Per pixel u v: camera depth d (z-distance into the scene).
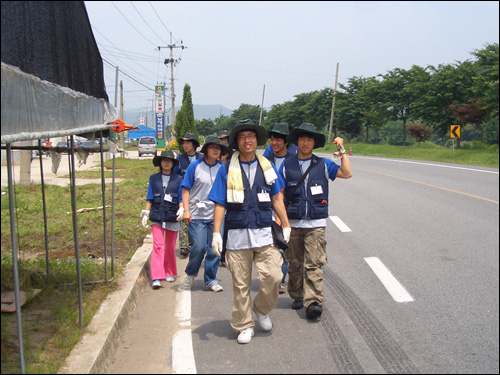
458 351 4.24
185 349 4.22
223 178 4.34
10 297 4.62
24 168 13.91
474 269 6.71
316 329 4.69
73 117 3.85
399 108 47.09
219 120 99.25
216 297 5.66
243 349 4.23
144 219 5.96
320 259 4.89
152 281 5.95
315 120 61.47
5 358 3.58
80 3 3.91
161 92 40.19
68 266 5.89
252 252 4.35
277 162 5.87
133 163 28.06
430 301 5.46
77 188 14.80
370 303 5.41
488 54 34.84
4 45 2.73
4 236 7.91
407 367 3.95
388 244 8.16
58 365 3.52
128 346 4.27
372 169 22.98
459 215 10.86
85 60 4.18
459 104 36.62
